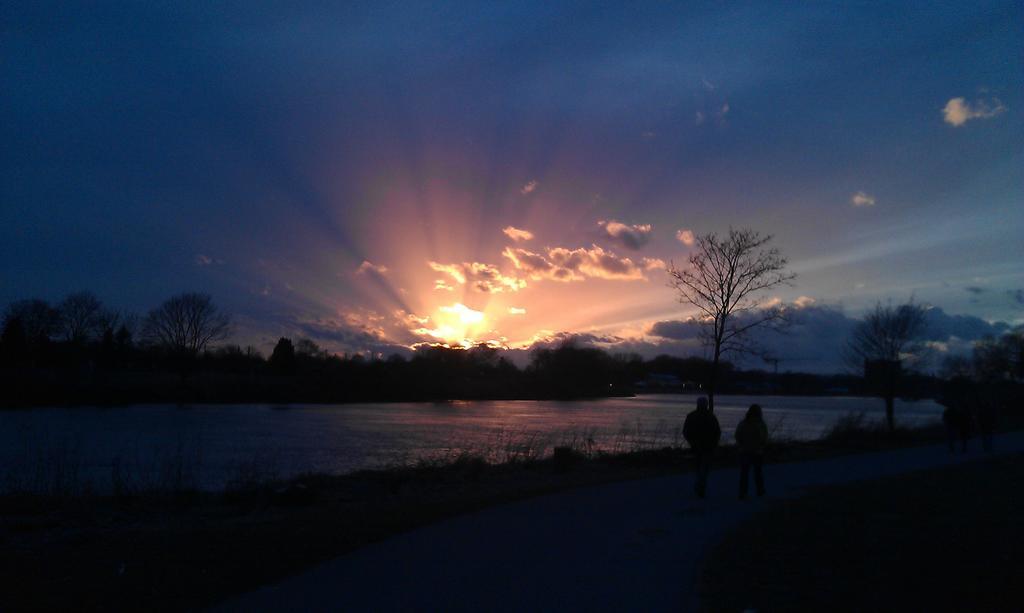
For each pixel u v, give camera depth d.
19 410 69.50
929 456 26.14
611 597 8.04
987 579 8.60
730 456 24.59
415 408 86.81
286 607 7.70
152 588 8.36
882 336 42.78
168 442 36.44
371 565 9.43
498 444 34.38
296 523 12.37
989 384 67.25
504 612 7.55
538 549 10.36
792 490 16.73
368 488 18.34
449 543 10.76
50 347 102.88
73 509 14.83
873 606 7.62
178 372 103.12
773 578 8.73
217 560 9.65
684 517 13.00
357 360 119.12
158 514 14.64
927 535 11.23
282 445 35.44
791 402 122.00
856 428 34.50
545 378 133.62
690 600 7.91
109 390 81.69
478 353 135.88
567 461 22.73
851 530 11.65
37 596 8.05
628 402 116.75
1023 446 30.75
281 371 112.94
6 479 20.81
